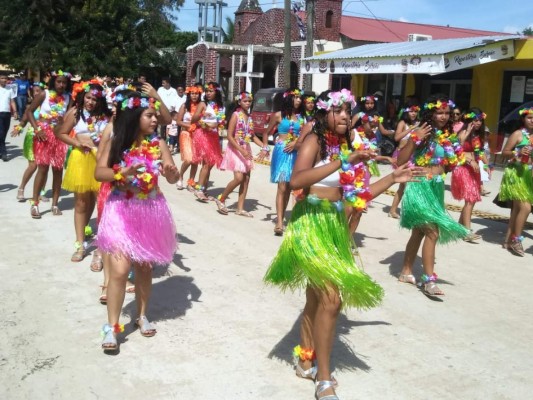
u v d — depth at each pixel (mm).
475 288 5973
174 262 6316
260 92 20938
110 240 4145
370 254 7047
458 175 7832
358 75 20906
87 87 5941
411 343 4590
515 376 4129
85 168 5988
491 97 16016
